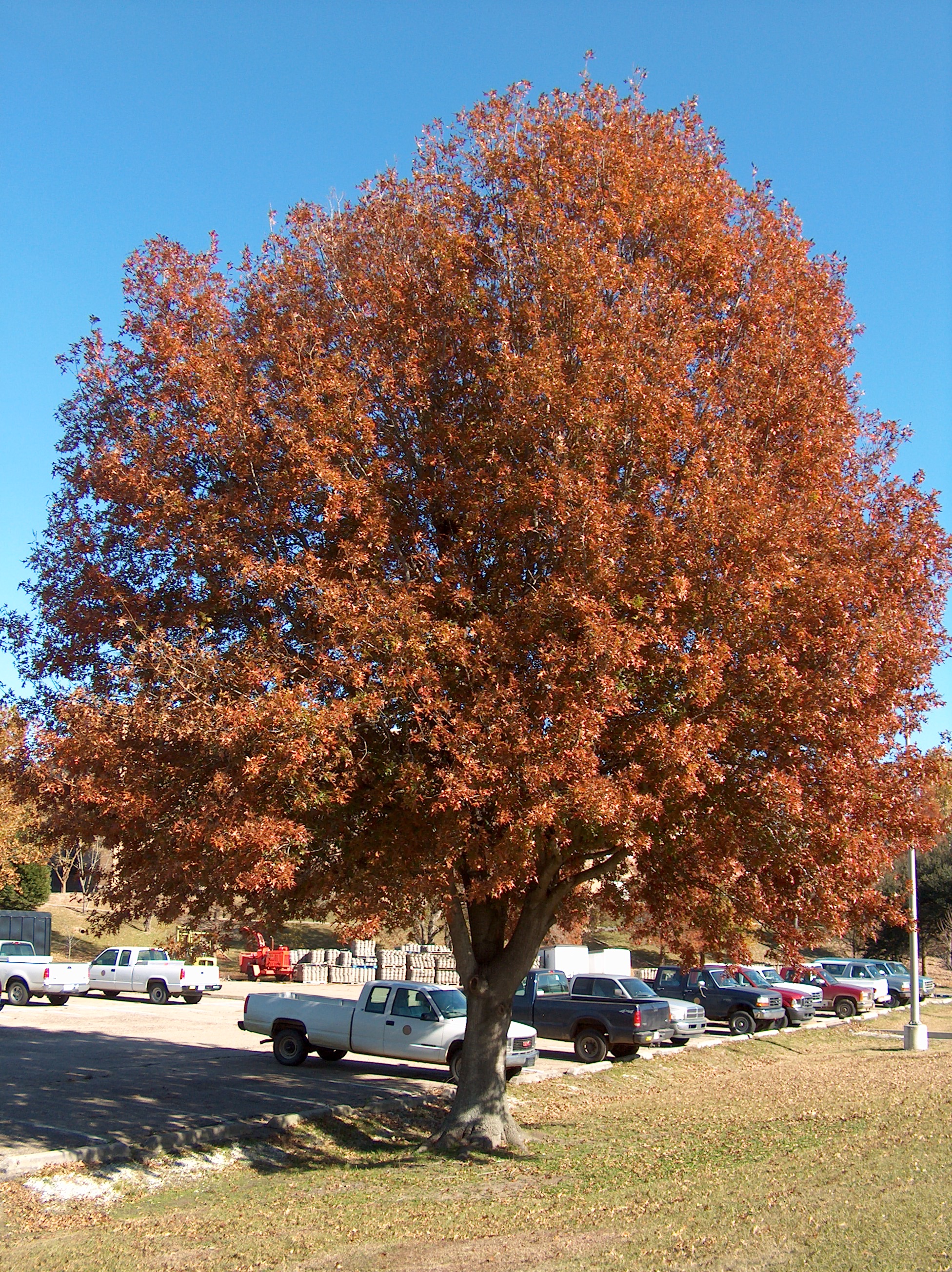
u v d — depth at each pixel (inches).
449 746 388.5
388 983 786.2
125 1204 413.7
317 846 459.8
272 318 474.6
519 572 439.5
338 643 403.2
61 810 456.8
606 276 444.8
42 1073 716.7
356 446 438.9
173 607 466.3
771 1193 389.7
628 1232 340.2
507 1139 533.0
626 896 538.6
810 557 426.9
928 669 451.8
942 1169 426.6
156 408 467.5
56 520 497.0
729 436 435.5
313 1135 552.7
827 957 2465.6
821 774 417.1
